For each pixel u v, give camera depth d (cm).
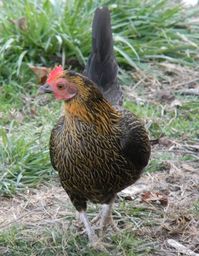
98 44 806
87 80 669
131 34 1169
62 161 684
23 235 746
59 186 838
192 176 862
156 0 1221
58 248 727
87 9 1174
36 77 1058
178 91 1064
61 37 1103
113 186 700
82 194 705
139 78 1092
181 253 722
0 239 736
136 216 784
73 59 1112
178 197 819
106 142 676
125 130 691
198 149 923
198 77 1108
